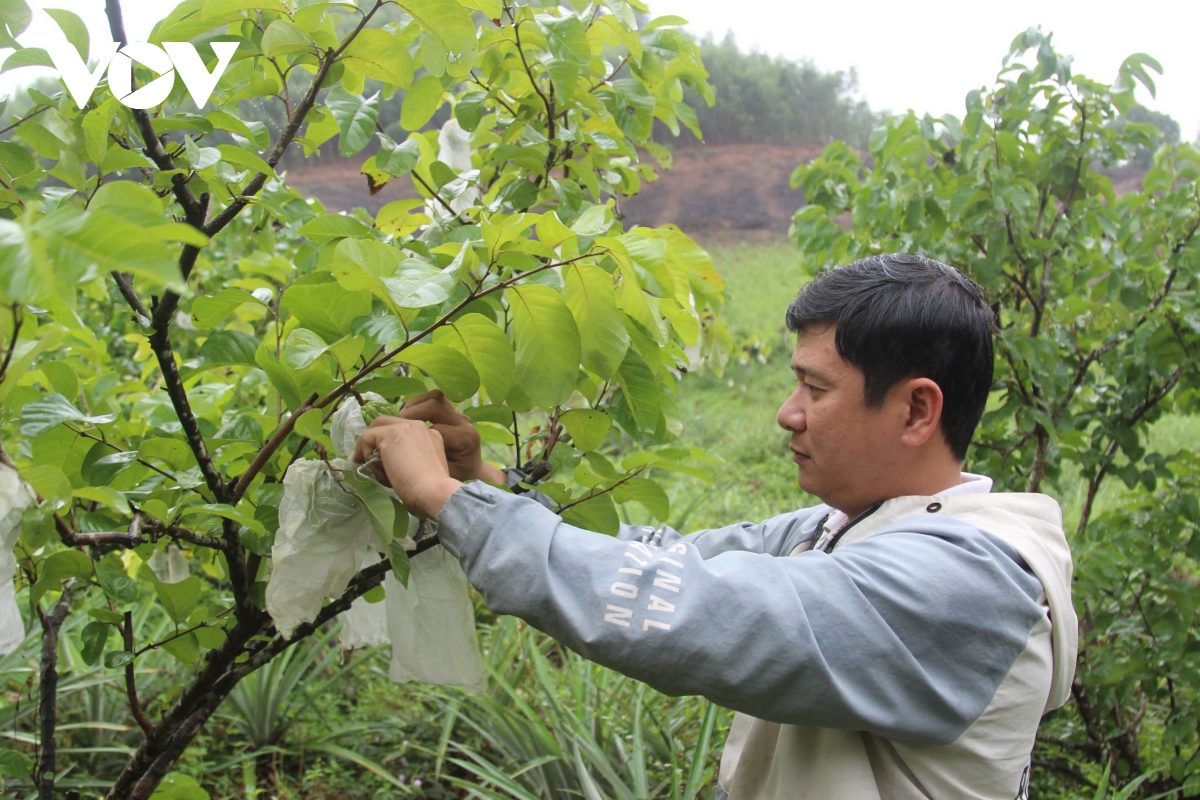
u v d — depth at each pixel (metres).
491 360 1.03
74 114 1.18
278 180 1.62
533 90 1.71
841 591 0.95
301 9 1.09
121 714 2.67
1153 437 6.04
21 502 0.89
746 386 8.77
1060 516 1.11
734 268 14.14
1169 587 2.46
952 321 1.04
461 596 1.23
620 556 0.97
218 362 1.21
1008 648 0.96
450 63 1.25
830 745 1.04
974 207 2.57
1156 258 2.75
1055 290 2.79
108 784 2.38
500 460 3.83
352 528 1.10
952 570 0.96
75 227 0.56
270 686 2.74
